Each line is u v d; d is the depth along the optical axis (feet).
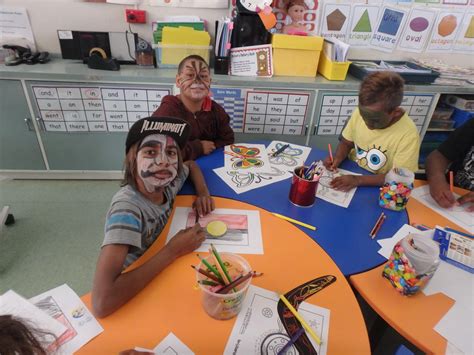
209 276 2.10
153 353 1.84
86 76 6.00
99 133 6.74
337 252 2.75
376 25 7.41
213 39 7.11
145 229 2.71
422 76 6.82
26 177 7.20
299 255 2.67
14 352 1.39
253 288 2.31
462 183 4.47
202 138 5.34
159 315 2.07
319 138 7.18
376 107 3.91
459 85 7.00
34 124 6.47
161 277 2.35
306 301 2.24
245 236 2.85
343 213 3.32
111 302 2.05
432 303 2.31
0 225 5.55
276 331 2.02
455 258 2.74
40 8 6.44
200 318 2.07
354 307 2.22
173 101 4.94
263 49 6.47
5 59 6.20
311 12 7.07
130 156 2.70
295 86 6.47
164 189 3.14
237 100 6.56
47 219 6.14
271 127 6.95
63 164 7.06
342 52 6.57
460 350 1.99
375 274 2.54
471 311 2.27
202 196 3.31
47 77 5.98
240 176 3.88
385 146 4.44
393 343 3.78
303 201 3.32
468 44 7.84
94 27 6.74
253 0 6.12
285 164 4.26
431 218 3.39
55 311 2.07
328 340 1.99
